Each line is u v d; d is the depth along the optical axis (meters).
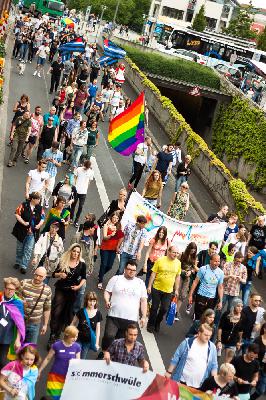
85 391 13.98
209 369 15.54
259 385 18.31
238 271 22.28
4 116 41.44
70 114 39.12
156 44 105.31
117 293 17.27
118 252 22.16
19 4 106.38
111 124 33.28
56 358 14.76
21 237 21.84
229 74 94.94
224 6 177.62
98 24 123.56
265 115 76.31
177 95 95.94
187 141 46.78
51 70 51.06
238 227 26.62
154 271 20.34
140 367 14.50
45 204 27.41
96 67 57.84
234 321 19.14
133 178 34.00
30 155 35.16
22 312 15.59
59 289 18.02
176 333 21.61
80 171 27.11
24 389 13.55
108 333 17.11
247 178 75.69
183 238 25.83
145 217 23.12
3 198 28.72
